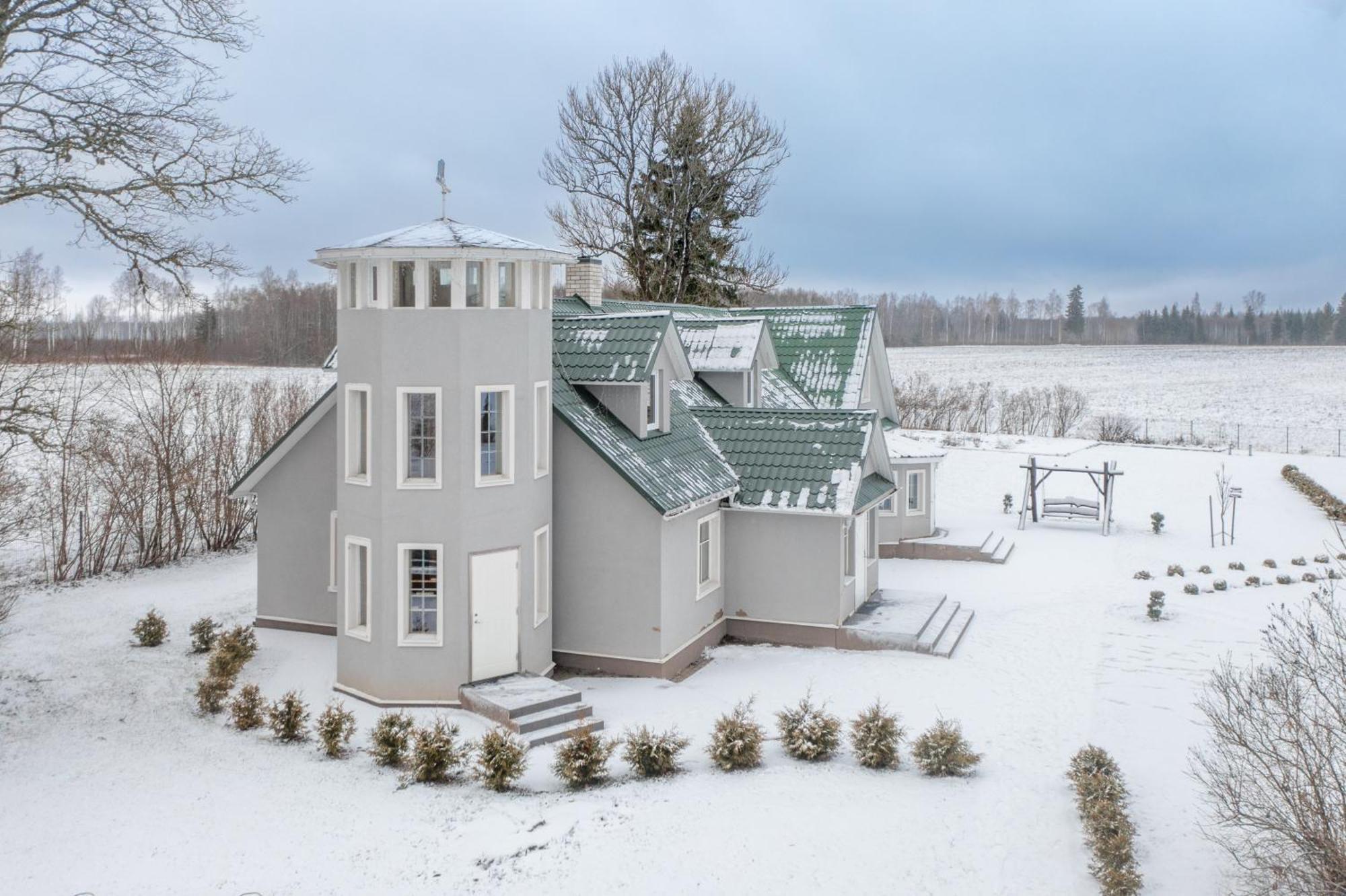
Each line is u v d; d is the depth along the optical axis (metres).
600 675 20.25
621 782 14.97
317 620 22.56
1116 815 12.65
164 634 21.80
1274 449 55.31
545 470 19.64
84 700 18.36
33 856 12.63
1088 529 35.25
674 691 19.17
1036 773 15.15
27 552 30.52
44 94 17.48
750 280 52.66
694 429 23.94
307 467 22.33
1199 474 44.56
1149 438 58.12
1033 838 13.01
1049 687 19.30
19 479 26.98
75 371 31.42
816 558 22.22
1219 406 77.75
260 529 22.91
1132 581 28.19
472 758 15.61
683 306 33.91
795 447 23.41
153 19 18.22
